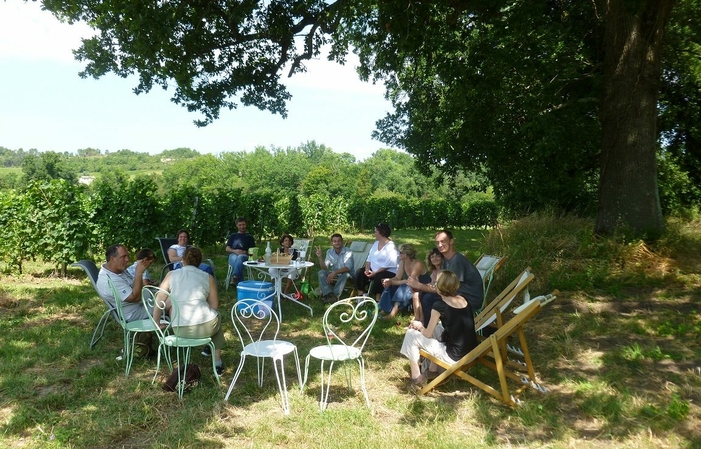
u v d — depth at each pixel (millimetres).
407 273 7336
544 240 9805
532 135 11492
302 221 23031
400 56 10953
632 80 9422
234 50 13039
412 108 18406
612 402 4238
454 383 4910
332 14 10281
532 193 16875
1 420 3928
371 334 6586
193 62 11836
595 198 17734
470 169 15891
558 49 11945
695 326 6316
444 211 31422
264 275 9703
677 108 15195
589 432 3850
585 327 6590
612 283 8391
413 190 70875
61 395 4344
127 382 4742
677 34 12555
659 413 4020
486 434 3814
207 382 4781
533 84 12250
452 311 4645
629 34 9406
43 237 10023
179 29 10977
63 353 5527
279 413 4160
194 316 4648
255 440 3672
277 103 13961
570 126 12102
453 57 10930
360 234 26094
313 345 6109
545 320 7016
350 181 78625
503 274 9117
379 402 4461
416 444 3627
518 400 4383
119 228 11273
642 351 5578
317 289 9219
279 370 5211
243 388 4668
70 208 10148
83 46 11266
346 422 3996
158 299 5086
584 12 12539
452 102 13383
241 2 11125
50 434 3678
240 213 16891
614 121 9719
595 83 11031
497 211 31406
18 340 5961
